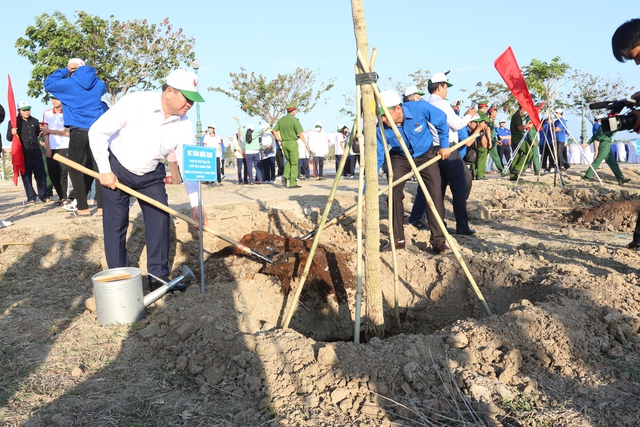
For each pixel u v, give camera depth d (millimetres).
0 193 15898
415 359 3445
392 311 5207
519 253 6129
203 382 3439
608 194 10641
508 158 16906
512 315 3873
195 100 4465
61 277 5668
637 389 3195
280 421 3029
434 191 6152
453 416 3012
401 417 3045
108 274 4480
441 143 6160
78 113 7770
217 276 5301
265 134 15914
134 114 4535
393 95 5691
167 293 4930
